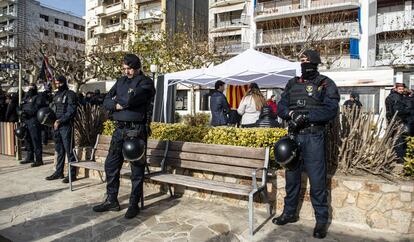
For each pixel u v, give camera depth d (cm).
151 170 533
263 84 1071
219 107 758
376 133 409
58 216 414
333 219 384
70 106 576
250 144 463
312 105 351
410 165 377
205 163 453
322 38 2347
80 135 651
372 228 362
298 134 359
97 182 579
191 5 4519
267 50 3375
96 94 1125
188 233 360
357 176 388
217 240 343
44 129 1027
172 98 1116
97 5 4978
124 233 362
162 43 2142
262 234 357
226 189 379
